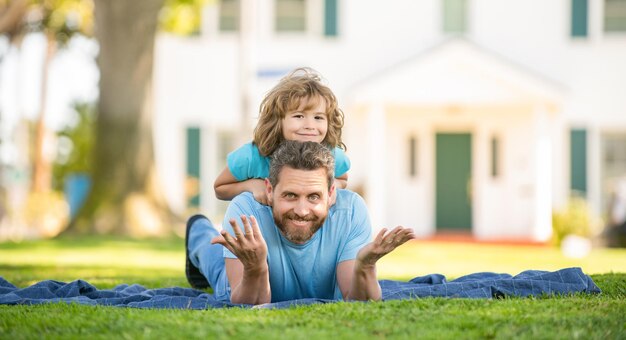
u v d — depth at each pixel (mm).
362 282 3396
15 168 23562
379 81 13828
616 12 15078
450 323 2959
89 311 3314
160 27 15148
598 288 3928
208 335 2750
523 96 13695
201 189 15242
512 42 15211
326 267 3611
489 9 15227
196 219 4539
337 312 3121
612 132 15266
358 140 15125
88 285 4176
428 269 7566
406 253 10453
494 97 13750
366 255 3252
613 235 13188
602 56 15062
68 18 18250
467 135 15445
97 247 10141
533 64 15180
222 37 15258
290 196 3324
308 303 3439
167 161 15234
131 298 3859
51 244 10609
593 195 15023
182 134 15297
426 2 15266
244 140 12914
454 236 14758
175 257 8852
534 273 4285
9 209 19859
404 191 15266
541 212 13555
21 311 3355
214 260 4094
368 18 15336
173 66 15281
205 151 15273
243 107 12961
